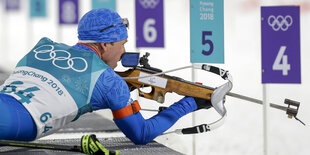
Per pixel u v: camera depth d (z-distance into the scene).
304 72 26.47
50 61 8.04
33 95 7.59
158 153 9.45
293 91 22.28
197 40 11.49
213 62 11.60
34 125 7.56
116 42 8.71
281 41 10.40
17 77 8.02
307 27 35.38
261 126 16.48
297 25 10.40
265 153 10.48
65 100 7.69
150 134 8.72
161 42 15.90
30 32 43.12
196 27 11.48
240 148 13.63
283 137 14.96
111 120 14.60
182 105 9.55
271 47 10.39
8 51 39.34
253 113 18.67
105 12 8.55
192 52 11.48
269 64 10.41
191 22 11.47
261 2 42.78
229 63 30.12
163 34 15.88
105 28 8.46
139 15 15.72
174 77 9.64
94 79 7.89
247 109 19.39
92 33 8.45
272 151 13.41
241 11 43.44
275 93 22.06
